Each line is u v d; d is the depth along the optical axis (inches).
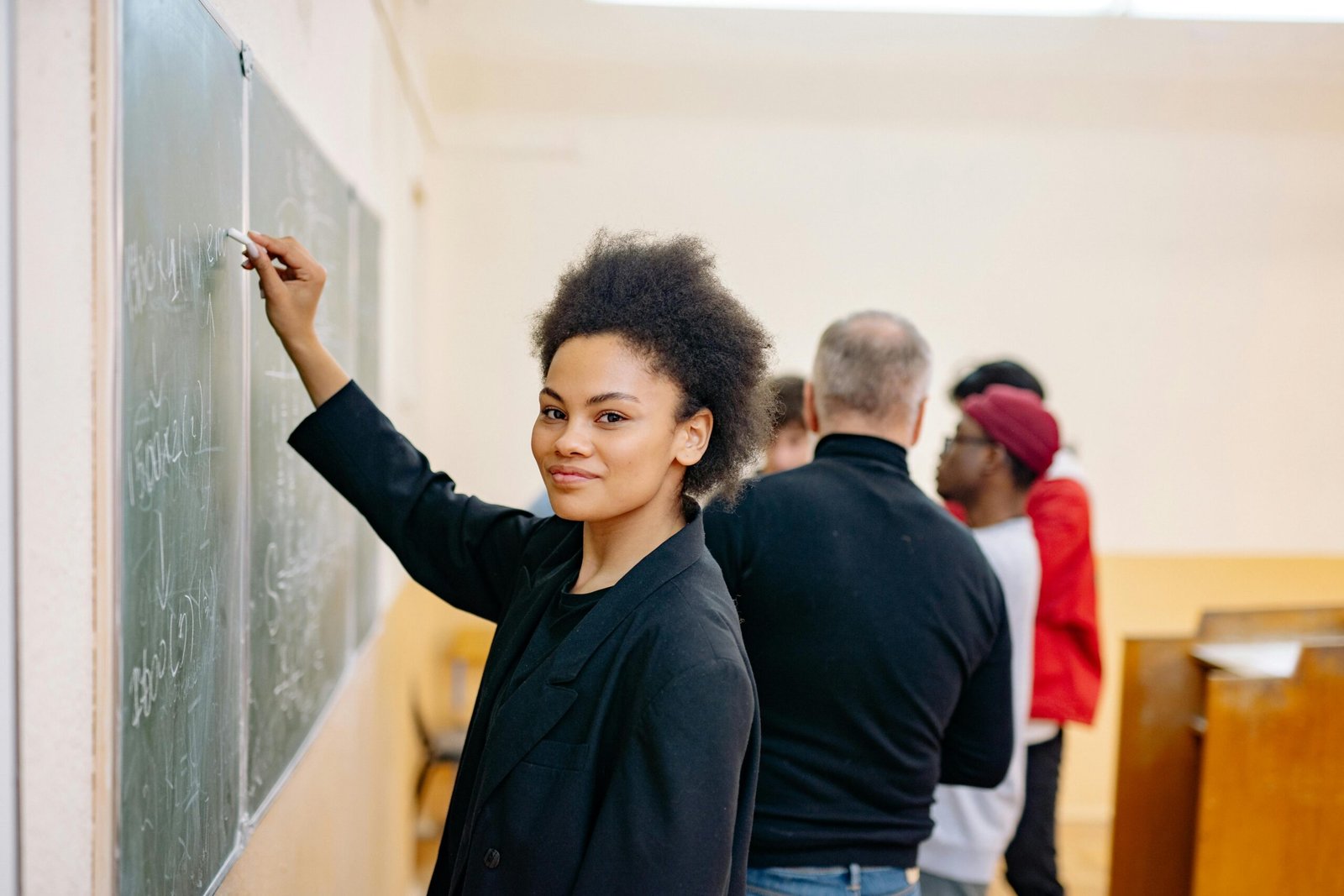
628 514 38.0
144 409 35.9
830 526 55.6
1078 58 150.1
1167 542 157.6
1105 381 155.7
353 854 86.4
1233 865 84.5
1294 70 151.9
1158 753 89.8
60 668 30.9
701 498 40.7
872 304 153.1
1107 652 159.2
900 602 54.9
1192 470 157.5
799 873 54.4
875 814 55.2
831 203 152.0
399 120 114.8
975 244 153.6
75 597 31.7
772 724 55.2
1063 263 154.6
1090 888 133.5
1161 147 154.4
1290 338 157.6
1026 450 81.1
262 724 55.0
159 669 38.1
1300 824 85.3
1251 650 90.4
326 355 49.9
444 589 49.6
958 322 154.1
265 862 56.7
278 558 58.5
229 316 47.0
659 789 32.9
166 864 39.2
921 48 148.6
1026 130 153.0
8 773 28.2
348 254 78.2
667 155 150.4
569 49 146.6
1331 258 157.6
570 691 35.7
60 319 30.5
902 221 152.8
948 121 152.3
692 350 37.1
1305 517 159.3
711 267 39.5
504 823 35.7
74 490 31.5
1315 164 156.3
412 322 129.7
